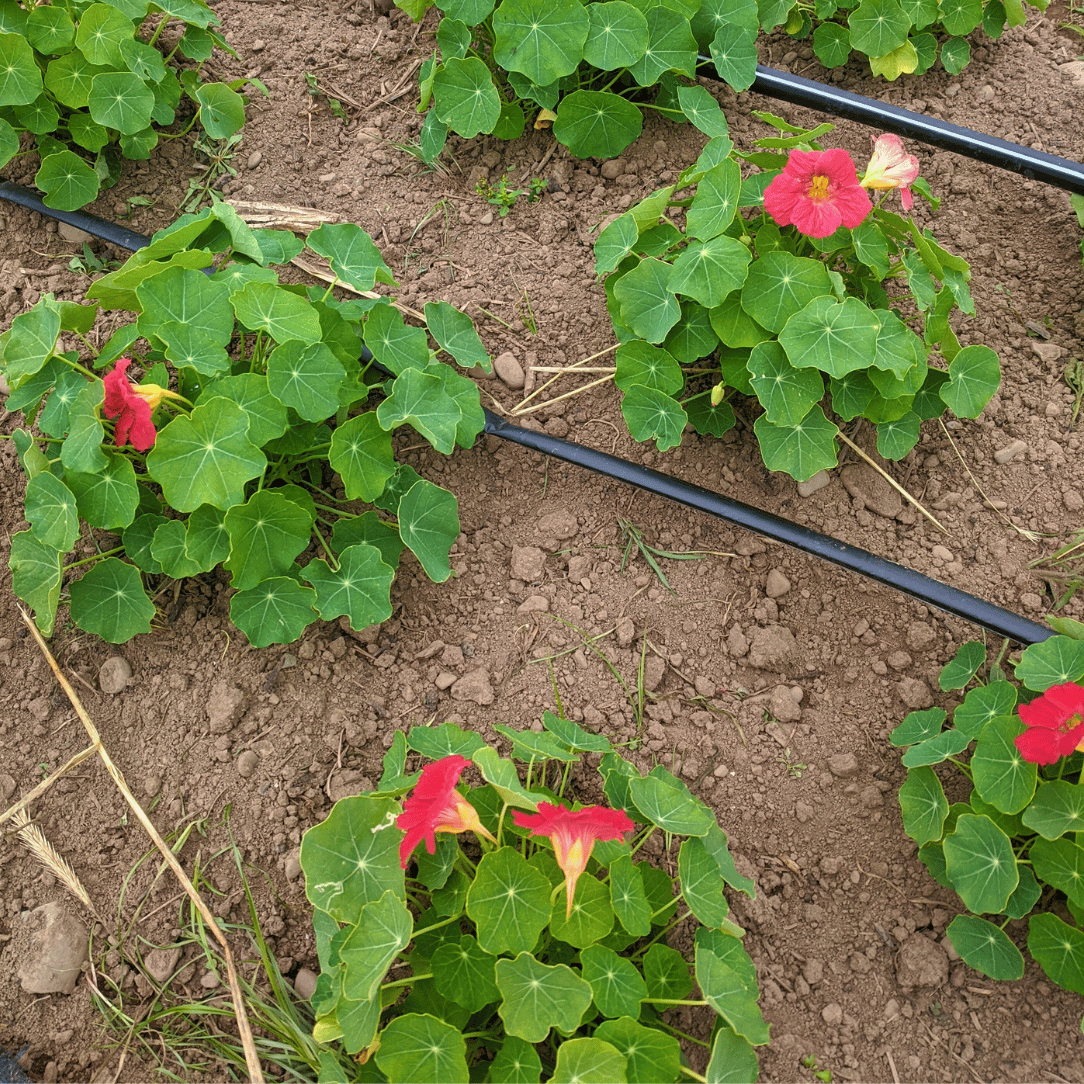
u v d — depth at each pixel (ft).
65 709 2.86
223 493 2.65
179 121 3.37
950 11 3.34
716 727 2.85
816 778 2.82
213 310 2.75
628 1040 2.37
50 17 3.10
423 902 2.65
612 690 2.86
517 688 2.86
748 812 2.80
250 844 2.75
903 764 2.78
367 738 2.82
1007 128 3.38
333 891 2.44
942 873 2.69
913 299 3.12
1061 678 2.66
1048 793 2.60
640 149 3.31
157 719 2.84
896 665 2.89
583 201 3.27
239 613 2.75
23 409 3.00
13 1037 2.65
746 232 2.90
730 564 2.97
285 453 2.85
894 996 2.68
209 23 3.34
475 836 2.70
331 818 2.47
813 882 2.76
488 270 3.20
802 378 2.78
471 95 3.16
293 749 2.80
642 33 3.10
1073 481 3.03
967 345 3.16
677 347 2.88
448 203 3.27
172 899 2.71
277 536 2.74
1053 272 3.23
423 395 2.79
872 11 3.28
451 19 3.20
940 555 2.97
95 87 3.08
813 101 3.26
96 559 2.93
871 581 2.94
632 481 2.97
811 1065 2.62
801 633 2.93
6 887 2.75
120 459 2.72
